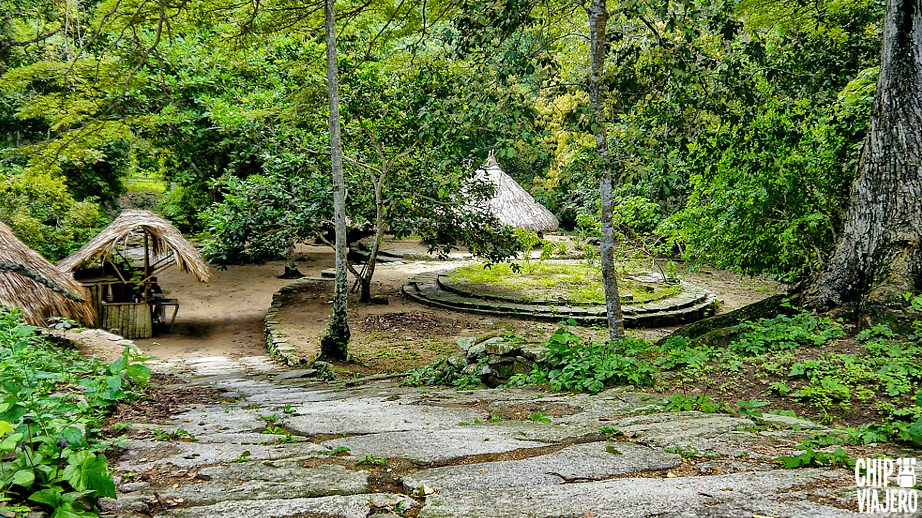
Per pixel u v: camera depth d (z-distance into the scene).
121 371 3.61
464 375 6.77
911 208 5.68
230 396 6.09
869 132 6.07
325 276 19.17
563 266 20.09
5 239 8.28
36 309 7.77
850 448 3.19
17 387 2.85
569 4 8.02
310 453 3.14
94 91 14.52
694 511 2.11
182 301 16.67
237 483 2.54
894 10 5.83
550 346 6.16
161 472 2.71
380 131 13.08
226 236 13.45
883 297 5.43
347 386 7.25
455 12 10.21
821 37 9.45
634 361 5.36
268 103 14.84
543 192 24.11
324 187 13.48
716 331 6.18
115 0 10.10
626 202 12.08
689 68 7.70
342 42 12.74
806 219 8.33
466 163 13.78
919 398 3.84
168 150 20.48
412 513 2.22
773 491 2.34
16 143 22.44
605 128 7.75
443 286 16.73
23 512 1.91
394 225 14.27
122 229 12.15
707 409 4.22
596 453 3.02
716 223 9.38
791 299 6.46
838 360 4.90
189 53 18.02
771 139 8.38
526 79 7.97
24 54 17.94
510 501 2.29
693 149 8.91
